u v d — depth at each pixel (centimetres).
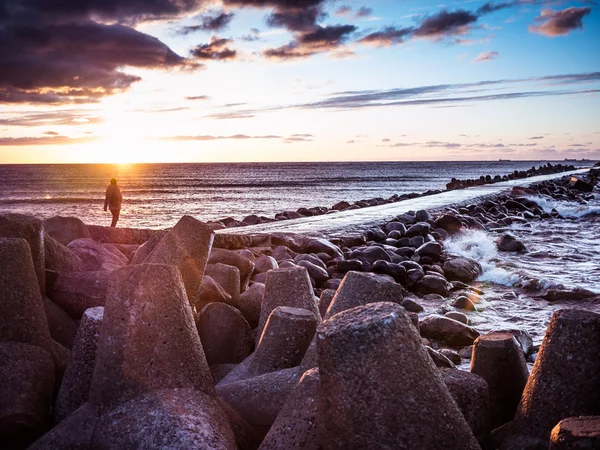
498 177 5244
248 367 425
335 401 255
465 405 338
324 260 1221
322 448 276
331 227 1628
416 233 1588
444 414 259
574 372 319
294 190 7250
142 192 6825
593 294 1012
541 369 331
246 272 809
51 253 554
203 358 349
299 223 1739
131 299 331
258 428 359
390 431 249
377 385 251
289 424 296
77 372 366
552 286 1080
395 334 258
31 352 382
